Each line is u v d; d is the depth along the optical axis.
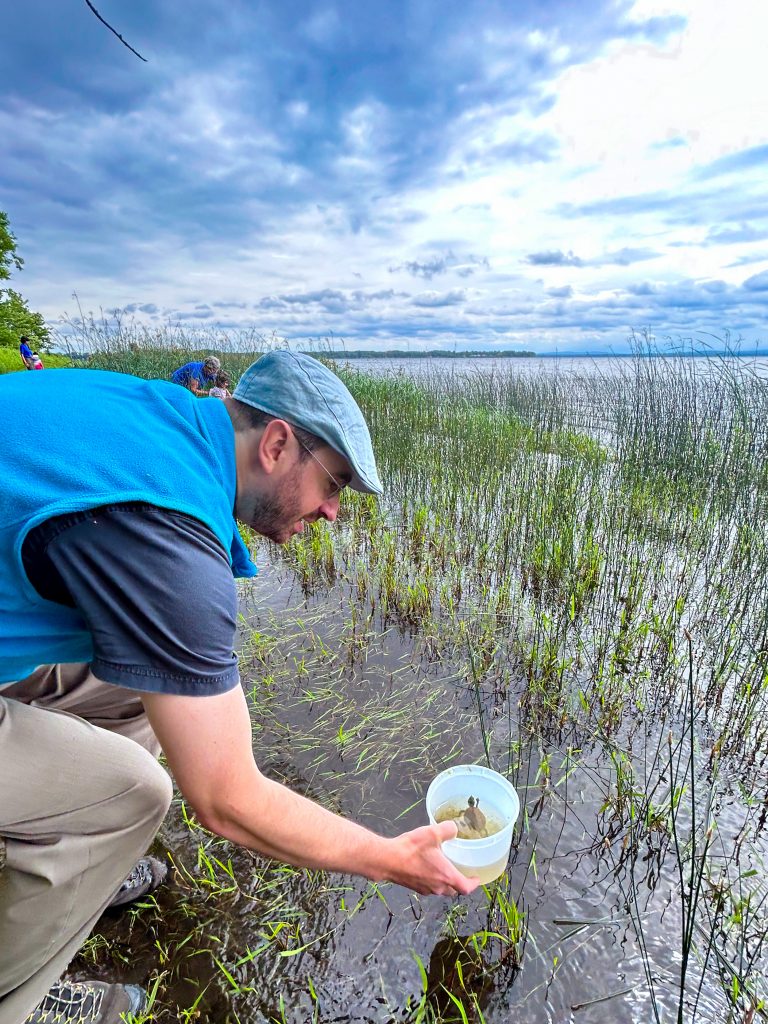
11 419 1.10
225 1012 1.63
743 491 5.25
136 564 1.00
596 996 1.67
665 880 2.00
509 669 3.18
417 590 3.79
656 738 2.70
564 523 4.52
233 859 2.08
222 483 1.20
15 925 1.30
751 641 3.27
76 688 1.72
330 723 2.78
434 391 9.94
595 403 8.92
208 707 1.05
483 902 1.93
